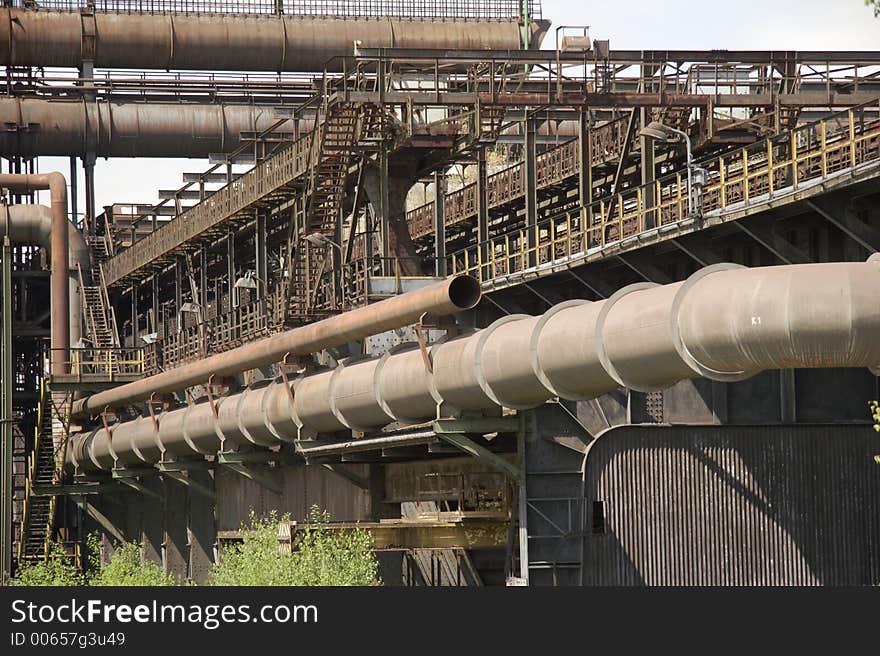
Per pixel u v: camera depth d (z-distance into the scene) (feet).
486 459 240.94
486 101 310.65
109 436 435.12
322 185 361.92
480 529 265.34
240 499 388.78
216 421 339.77
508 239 311.06
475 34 592.60
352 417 270.87
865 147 247.09
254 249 511.81
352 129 336.49
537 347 209.05
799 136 338.54
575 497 242.37
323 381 281.33
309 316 369.71
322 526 275.39
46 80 575.38
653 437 245.24
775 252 226.79
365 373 262.47
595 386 204.23
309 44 581.12
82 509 544.62
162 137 566.36
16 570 461.37
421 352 240.94
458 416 238.07
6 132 553.23
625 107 309.63
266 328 399.44
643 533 243.40
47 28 563.07
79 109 558.97
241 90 585.63
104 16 569.23
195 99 583.58
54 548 463.83
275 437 320.09
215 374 346.33
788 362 173.17
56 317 531.09
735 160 324.80
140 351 503.61
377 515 309.63
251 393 323.16
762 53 309.01
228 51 576.20
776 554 246.27
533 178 329.11
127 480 447.42
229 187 456.04
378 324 257.55
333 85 338.34
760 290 170.71
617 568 241.76
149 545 475.31
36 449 479.82
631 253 256.52
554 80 316.40
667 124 319.68
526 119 330.54
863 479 249.75
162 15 574.97
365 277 332.39
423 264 488.44
